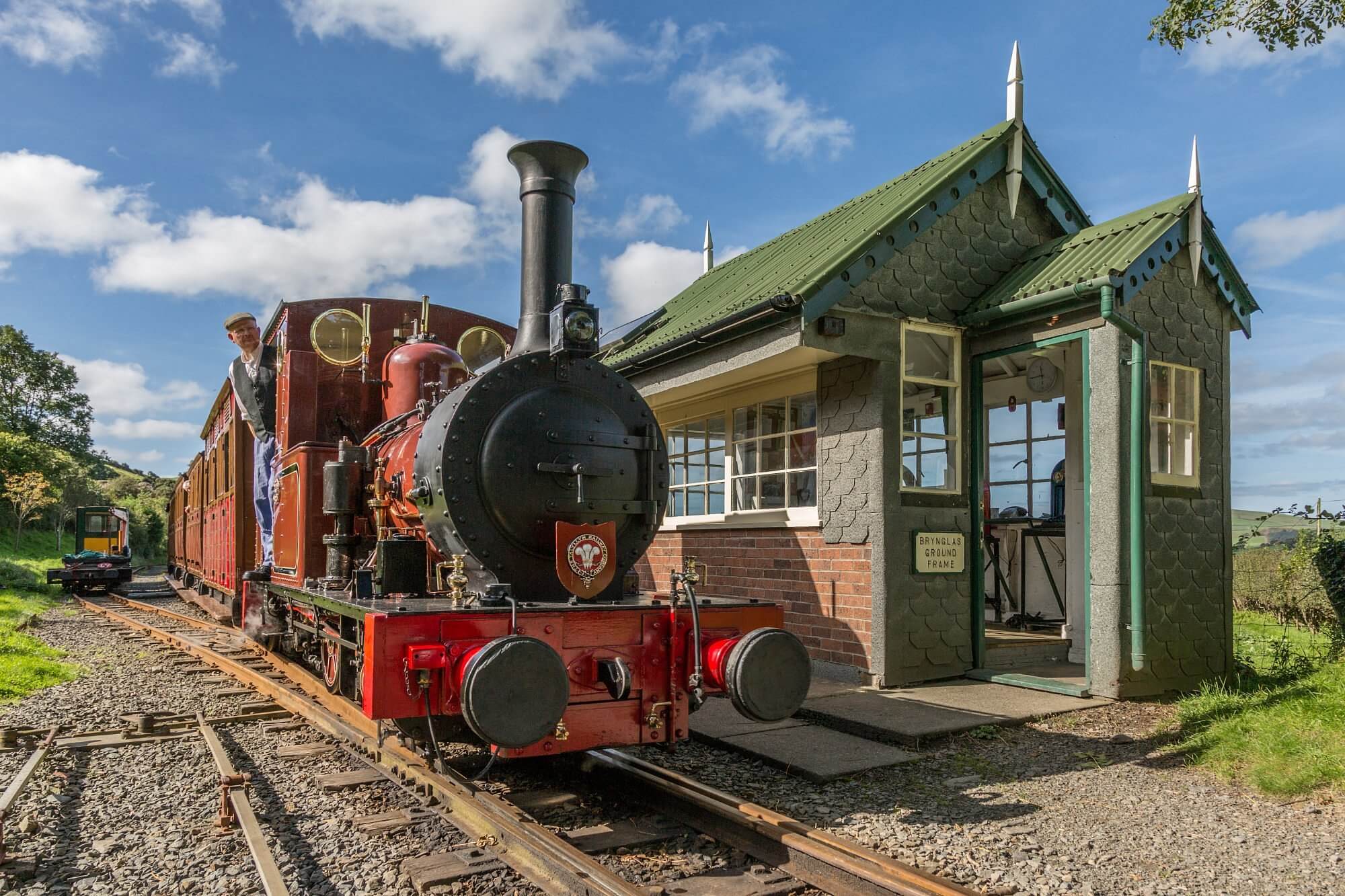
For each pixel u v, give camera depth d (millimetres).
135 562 48625
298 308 7734
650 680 5055
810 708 6941
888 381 8000
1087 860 4051
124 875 3834
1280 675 7887
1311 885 3781
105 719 7012
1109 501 7285
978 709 6895
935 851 4121
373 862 3945
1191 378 8203
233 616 10672
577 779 5324
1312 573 9758
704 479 11008
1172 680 7648
